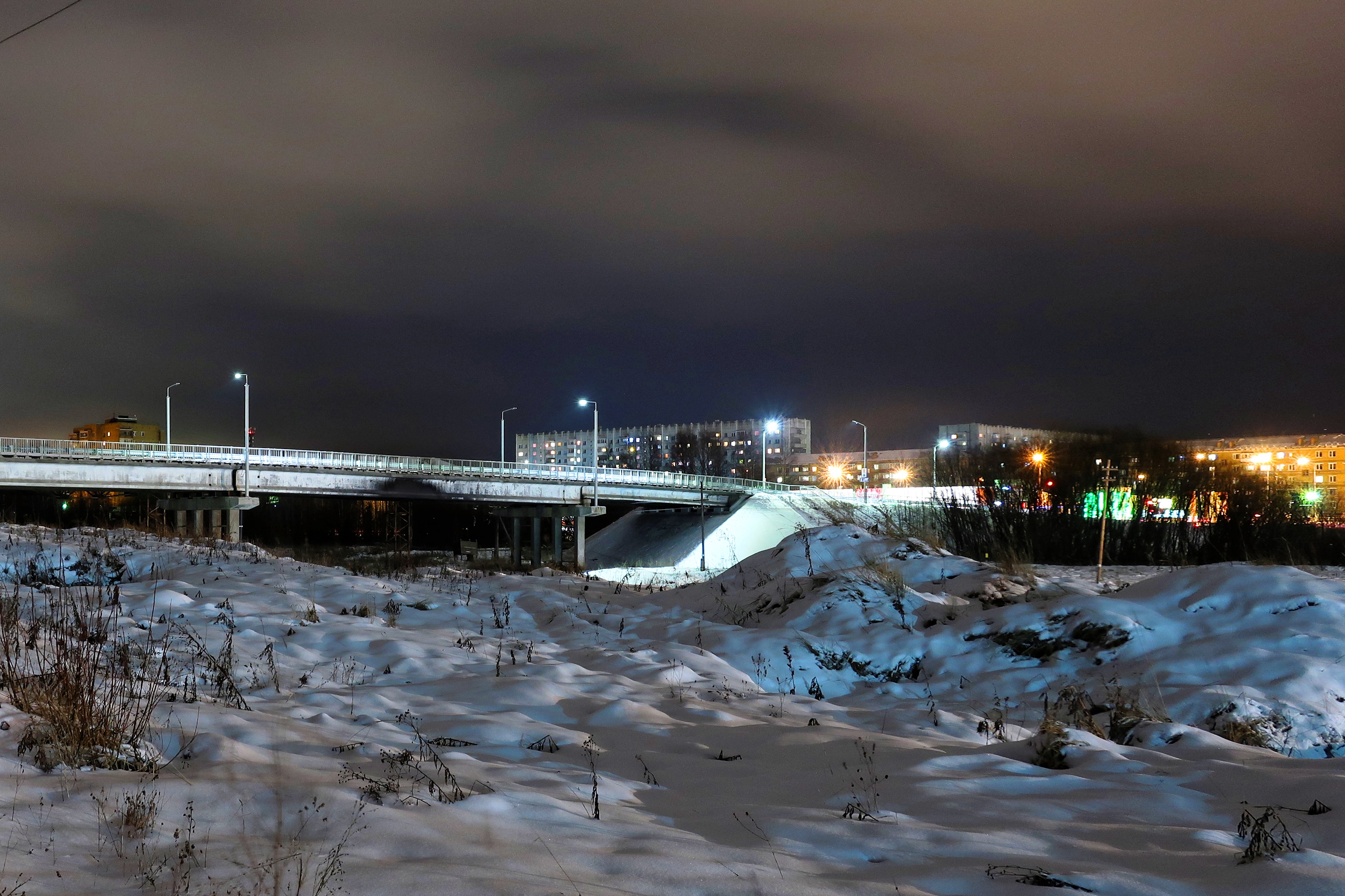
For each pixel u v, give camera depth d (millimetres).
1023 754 7738
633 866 4344
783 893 4066
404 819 4934
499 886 3943
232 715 7453
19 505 62375
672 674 11156
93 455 51406
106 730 6109
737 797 6219
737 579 17844
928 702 11117
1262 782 6406
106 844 4426
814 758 7344
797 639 12859
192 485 55375
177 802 5055
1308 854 4652
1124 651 11570
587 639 14070
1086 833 5258
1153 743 8398
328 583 15977
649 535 82938
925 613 14203
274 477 58156
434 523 98125
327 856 4328
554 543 75750
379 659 11188
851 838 5059
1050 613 12602
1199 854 4816
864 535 18000
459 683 9898
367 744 6930
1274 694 9766
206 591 14391
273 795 5223
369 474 62594
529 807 5371
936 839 5047
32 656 8430
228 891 3855
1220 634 11555
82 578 15969
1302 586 11875
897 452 171625
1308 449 131500
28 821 4555
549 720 8688
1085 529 35250
